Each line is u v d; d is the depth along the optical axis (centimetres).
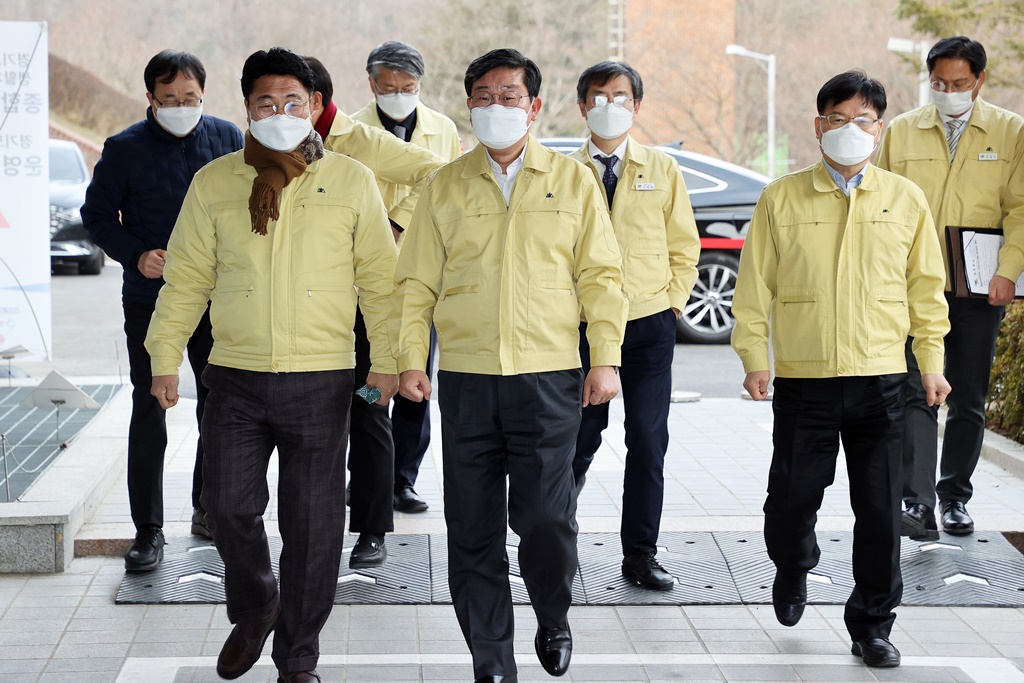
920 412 523
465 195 372
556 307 368
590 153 491
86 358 1080
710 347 1148
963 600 476
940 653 427
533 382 363
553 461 367
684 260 493
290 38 4278
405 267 382
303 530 374
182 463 655
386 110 530
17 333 777
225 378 372
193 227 376
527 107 365
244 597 378
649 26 4019
